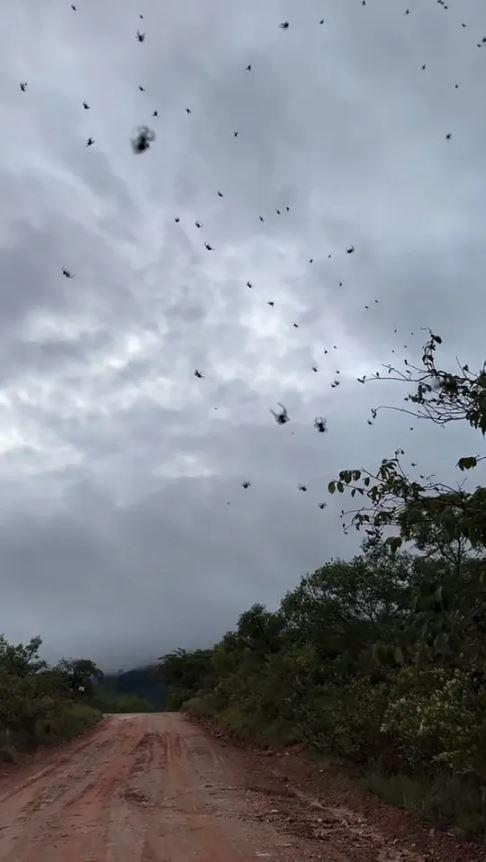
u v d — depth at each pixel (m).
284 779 15.30
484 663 7.15
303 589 24.72
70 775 17.06
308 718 18.61
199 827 9.87
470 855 7.83
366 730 13.59
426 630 6.08
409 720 11.10
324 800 12.44
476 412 5.91
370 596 22.81
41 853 8.45
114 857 8.10
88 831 9.74
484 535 5.56
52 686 35.19
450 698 10.12
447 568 6.07
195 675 84.00
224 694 40.41
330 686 20.45
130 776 16.22
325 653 23.44
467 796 9.37
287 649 26.20
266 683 25.53
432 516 5.96
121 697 110.19
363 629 22.61
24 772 18.47
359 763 14.03
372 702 13.83
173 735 29.83
